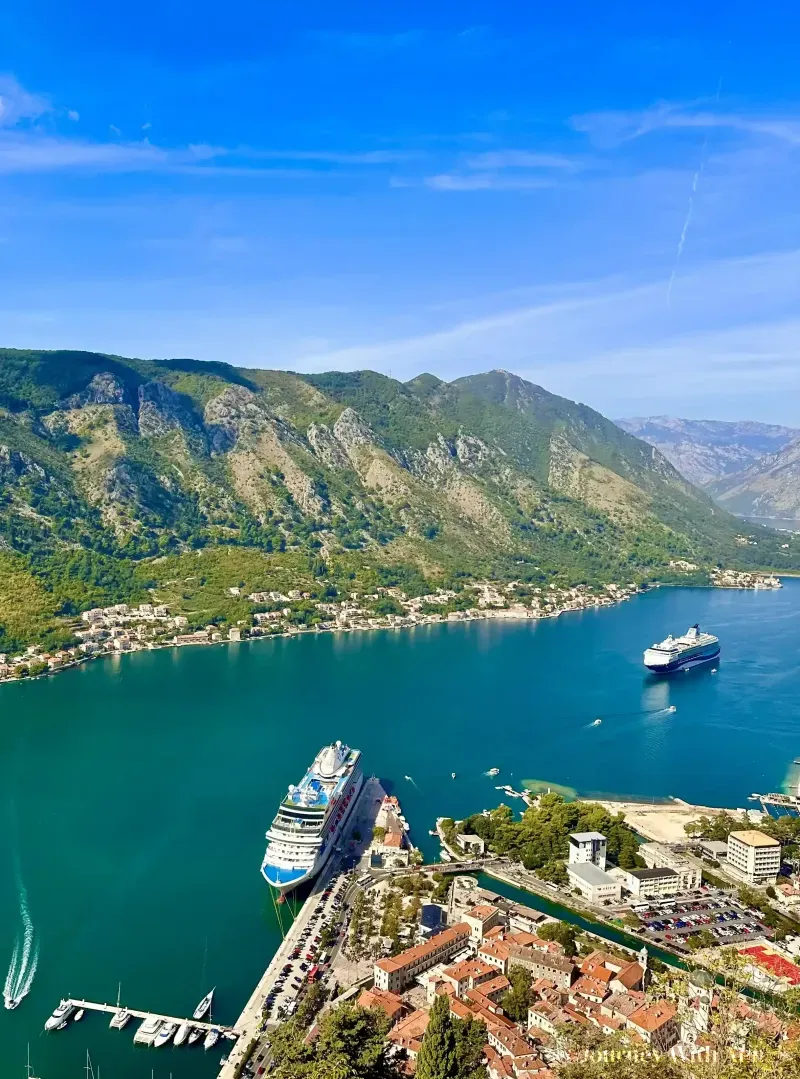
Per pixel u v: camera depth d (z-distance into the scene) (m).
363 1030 166.62
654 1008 180.25
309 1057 159.62
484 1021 182.25
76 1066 181.75
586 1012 187.25
